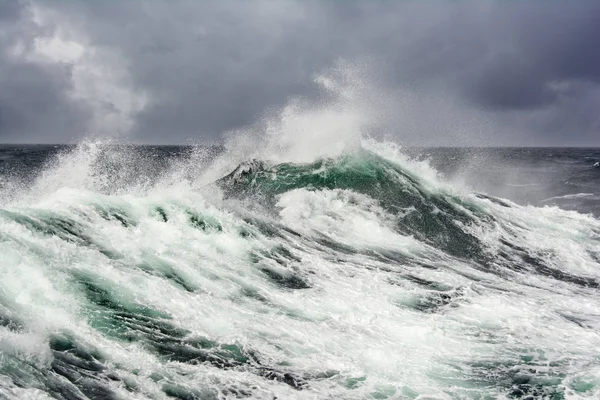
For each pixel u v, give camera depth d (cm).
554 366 607
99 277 619
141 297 617
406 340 653
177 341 558
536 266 1107
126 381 475
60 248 637
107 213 778
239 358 555
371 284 848
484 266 1068
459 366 598
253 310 675
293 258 907
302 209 1199
